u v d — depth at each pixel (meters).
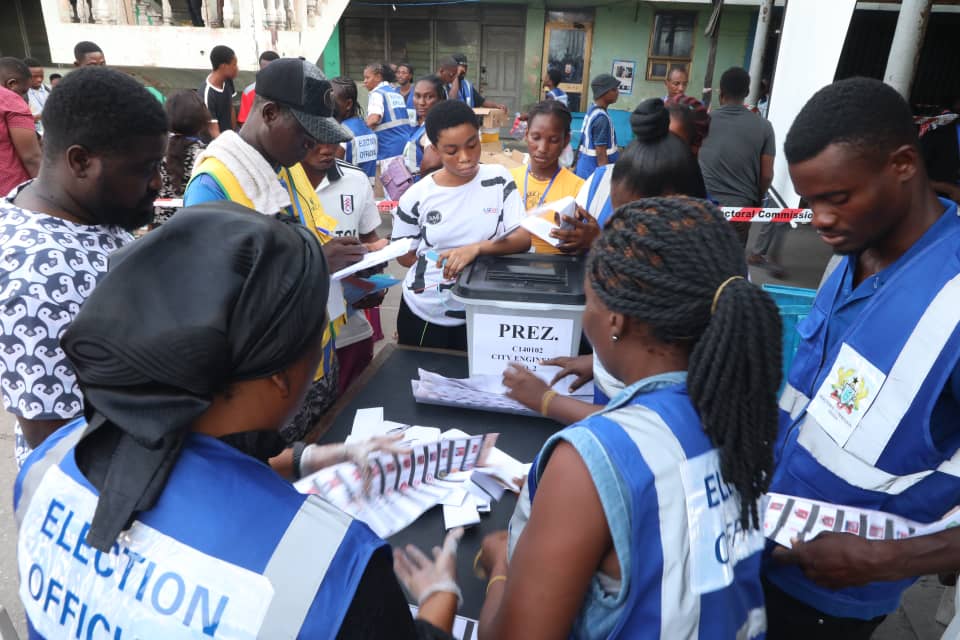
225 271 0.56
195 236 0.58
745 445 0.72
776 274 5.14
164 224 0.60
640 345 0.77
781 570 1.18
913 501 1.08
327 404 1.95
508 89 12.43
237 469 0.60
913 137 1.00
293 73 1.59
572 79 12.09
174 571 0.56
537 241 2.18
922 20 2.54
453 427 1.55
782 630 1.24
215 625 0.54
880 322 1.05
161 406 0.56
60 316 1.11
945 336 0.98
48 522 0.63
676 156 1.47
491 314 1.58
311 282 0.60
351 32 12.27
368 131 5.54
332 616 0.54
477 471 1.29
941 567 0.98
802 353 1.27
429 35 12.19
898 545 1.00
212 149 1.65
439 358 1.91
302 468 1.15
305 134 1.67
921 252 1.04
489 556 0.97
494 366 1.65
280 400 0.64
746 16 11.25
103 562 0.58
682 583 0.70
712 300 0.71
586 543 0.67
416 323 2.39
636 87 11.98
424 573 0.78
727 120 4.26
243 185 1.63
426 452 1.26
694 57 11.62
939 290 1.00
